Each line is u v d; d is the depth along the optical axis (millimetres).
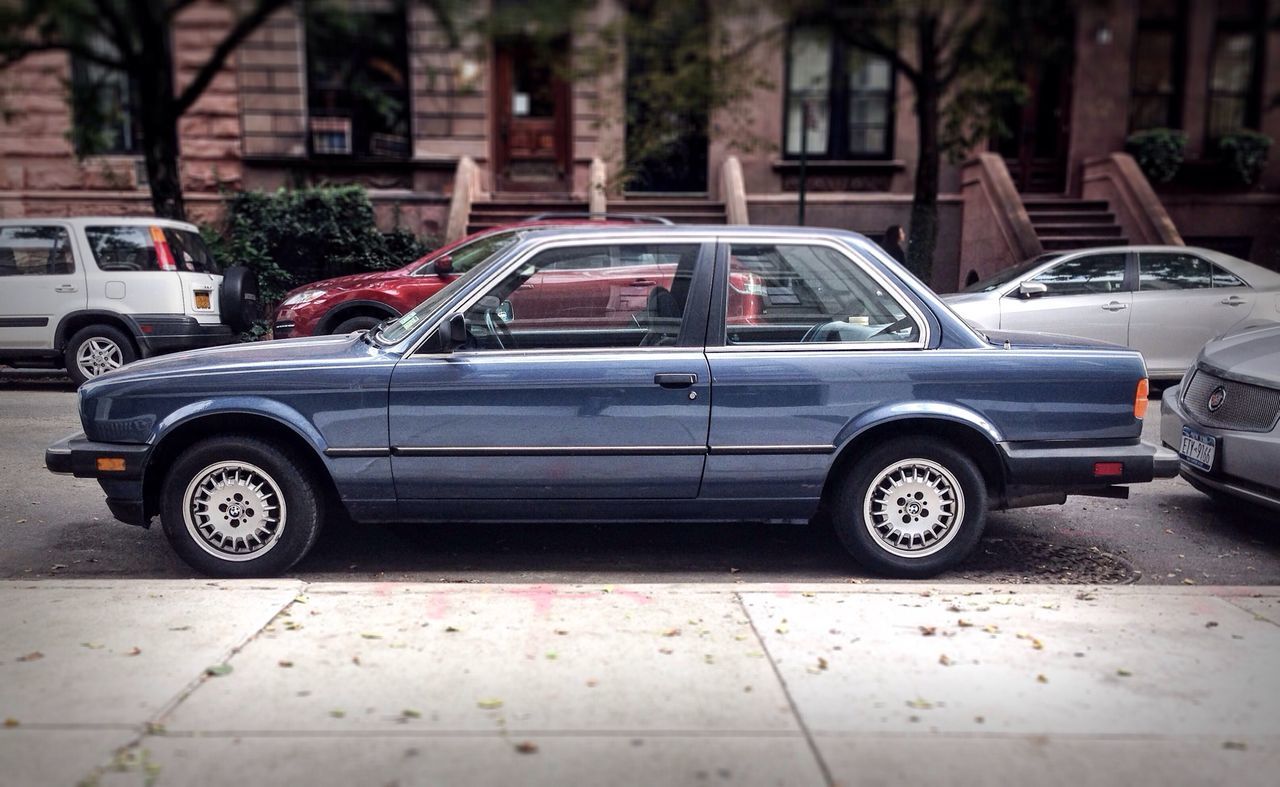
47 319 10531
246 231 15156
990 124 9750
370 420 4605
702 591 4258
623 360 4637
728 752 2867
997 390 4672
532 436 4625
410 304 9656
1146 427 9133
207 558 4703
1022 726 3047
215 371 4645
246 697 3186
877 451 4711
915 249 12953
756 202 17391
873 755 2861
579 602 4102
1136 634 3793
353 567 5047
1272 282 10617
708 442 4648
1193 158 17375
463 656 3523
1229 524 6000
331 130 16859
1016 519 6055
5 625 3779
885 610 4039
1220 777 2775
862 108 17531
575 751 2863
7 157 16219
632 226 4910
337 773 2734
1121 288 10469
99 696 3182
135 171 16531
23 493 6465
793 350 4695
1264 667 3496
